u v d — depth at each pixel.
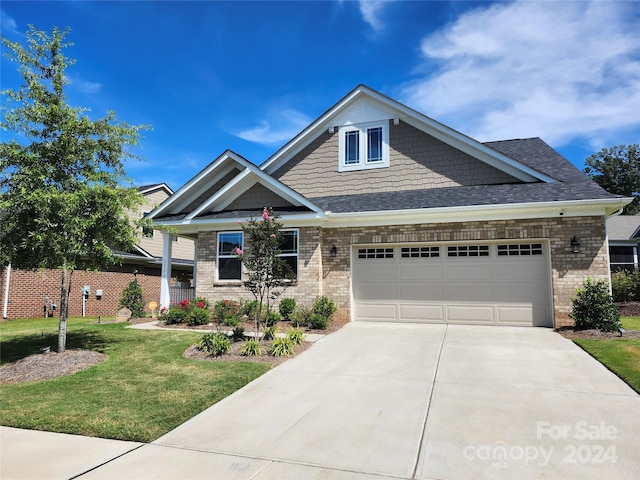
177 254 27.61
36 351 9.58
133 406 5.92
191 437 4.95
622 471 3.92
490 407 5.62
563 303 10.88
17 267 8.80
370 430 5.01
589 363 7.57
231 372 7.46
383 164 14.53
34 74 8.58
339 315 12.80
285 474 3.99
